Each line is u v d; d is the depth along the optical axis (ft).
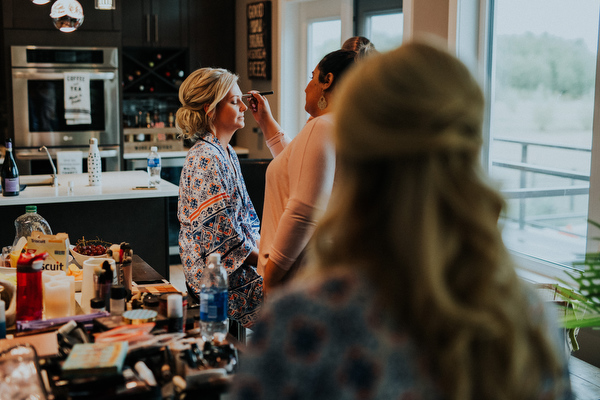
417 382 2.12
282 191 6.50
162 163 19.04
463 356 2.09
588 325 5.18
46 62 17.44
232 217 7.69
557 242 10.21
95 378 4.25
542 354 2.33
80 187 13.01
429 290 2.08
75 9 11.18
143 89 20.04
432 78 2.20
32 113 17.52
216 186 7.60
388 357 2.10
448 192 2.16
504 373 2.16
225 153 8.03
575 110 9.66
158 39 19.79
